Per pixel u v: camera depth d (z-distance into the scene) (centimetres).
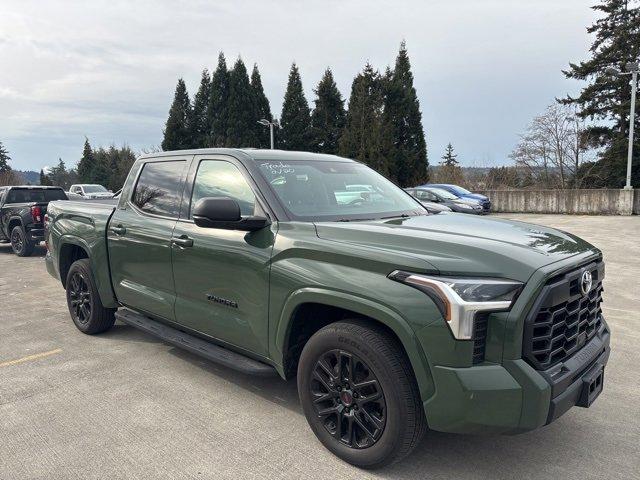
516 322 234
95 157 7412
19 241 1234
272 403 368
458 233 290
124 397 379
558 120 3584
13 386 400
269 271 313
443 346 238
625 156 3241
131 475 279
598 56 3431
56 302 704
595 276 296
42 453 302
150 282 425
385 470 281
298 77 4547
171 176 423
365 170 443
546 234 312
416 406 257
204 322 371
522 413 234
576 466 285
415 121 3988
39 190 1355
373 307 258
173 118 4912
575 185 3534
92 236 490
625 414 348
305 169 384
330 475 277
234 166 369
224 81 4550
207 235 361
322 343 288
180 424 337
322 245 289
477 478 274
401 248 268
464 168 3909
